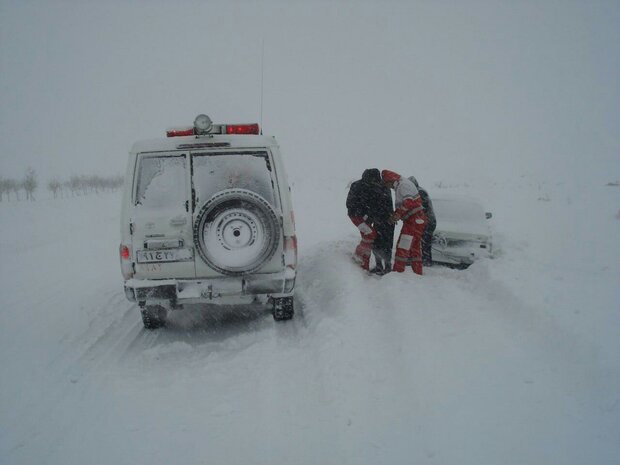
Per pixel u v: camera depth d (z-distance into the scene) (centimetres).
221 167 507
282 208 505
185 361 459
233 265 465
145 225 482
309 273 747
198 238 461
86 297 711
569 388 361
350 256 788
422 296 564
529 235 1150
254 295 501
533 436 310
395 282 612
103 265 959
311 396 374
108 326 576
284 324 545
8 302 691
